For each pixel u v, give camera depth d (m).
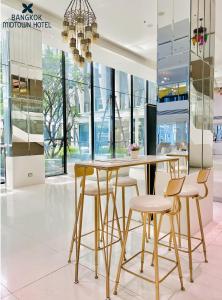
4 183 6.96
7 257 2.74
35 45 6.78
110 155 10.45
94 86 9.48
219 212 4.28
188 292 2.13
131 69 9.39
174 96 3.37
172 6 3.37
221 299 2.04
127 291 2.14
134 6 5.43
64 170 8.78
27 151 6.78
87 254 2.80
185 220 3.15
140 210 2.00
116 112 10.56
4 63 6.47
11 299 2.03
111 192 2.67
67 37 3.89
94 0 5.17
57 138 8.56
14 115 6.47
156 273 1.94
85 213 4.32
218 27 6.21
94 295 2.09
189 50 3.22
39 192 6.00
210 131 3.94
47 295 2.08
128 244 3.05
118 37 7.07
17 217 4.13
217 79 11.35
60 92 8.45
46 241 3.16
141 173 4.10
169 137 3.42
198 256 2.76
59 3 5.41
